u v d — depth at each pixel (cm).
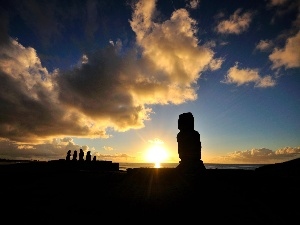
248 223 712
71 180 1698
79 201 1085
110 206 987
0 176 1838
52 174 2056
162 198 1068
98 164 3284
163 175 1387
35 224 767
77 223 786
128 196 1140
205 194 1027
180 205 952
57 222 792
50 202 1066
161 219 819
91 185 1477
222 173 1194
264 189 931
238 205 849
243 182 1027
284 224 683
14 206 984
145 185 1307
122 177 1734
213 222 754
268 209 782
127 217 849
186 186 1205
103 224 775
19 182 1609
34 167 2633
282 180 907
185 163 1588
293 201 809
